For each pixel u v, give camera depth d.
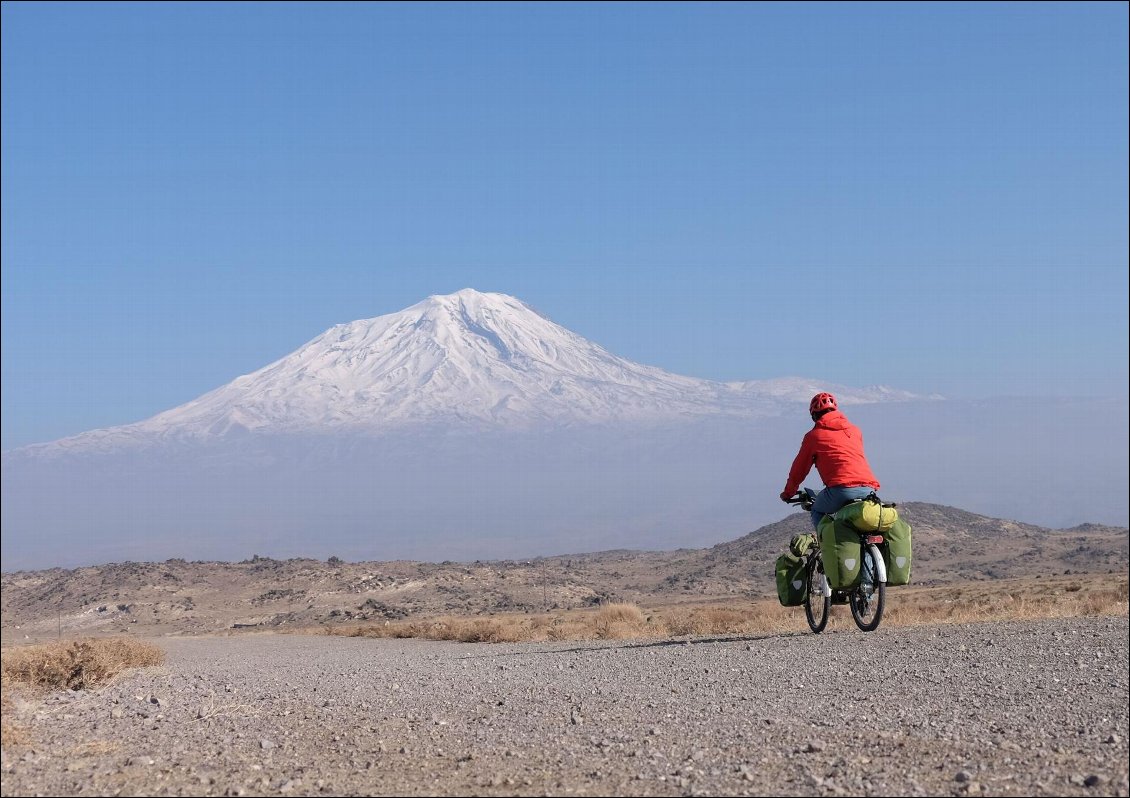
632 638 20.80
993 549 186.12
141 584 125.56
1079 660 11.88
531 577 132.50
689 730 8.36
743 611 28.62
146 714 10.50
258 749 8.16
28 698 12.53
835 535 14.80
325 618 103.38
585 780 6.71
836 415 15.14
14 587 134.25
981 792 6.17
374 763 7.47
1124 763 6.79
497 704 10.29
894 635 15.12
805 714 8.94
